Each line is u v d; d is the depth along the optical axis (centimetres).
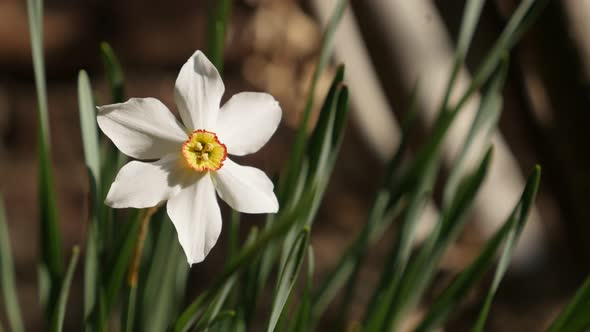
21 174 205
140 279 57
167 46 229
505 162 74
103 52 55
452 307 56
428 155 57
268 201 50
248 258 49
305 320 54
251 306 56
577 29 66
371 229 58
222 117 50
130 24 228
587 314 52
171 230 57
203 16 232
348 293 59
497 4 69
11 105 218
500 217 75
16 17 221
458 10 69
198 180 50
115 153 56
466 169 71
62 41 223
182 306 58
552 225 82
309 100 56
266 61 158
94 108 54
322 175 55
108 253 56
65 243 183
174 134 50
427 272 57
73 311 152
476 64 70
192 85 50
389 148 77
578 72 67
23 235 190
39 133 54
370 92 76
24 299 170
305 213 55
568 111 69
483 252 55
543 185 81
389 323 57
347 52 74
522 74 72
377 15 68
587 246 76
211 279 168
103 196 56
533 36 68
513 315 81
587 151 69
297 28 154
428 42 68
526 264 79
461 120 69
